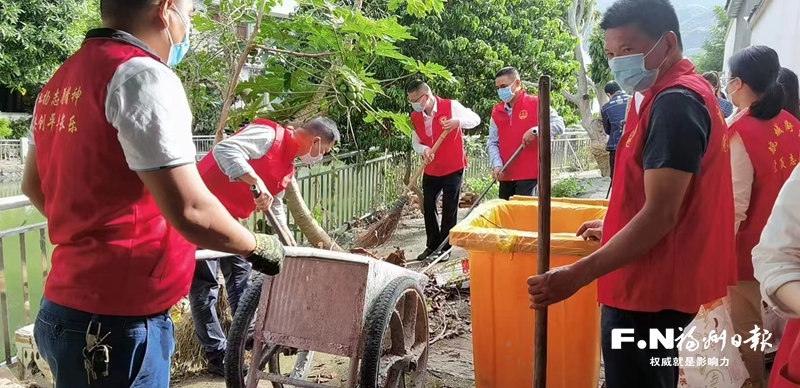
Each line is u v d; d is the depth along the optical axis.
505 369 2.90
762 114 2.83
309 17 4.47
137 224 1.52
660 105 1.80
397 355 2.76
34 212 4.74
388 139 7.63
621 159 1.98
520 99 5.65
